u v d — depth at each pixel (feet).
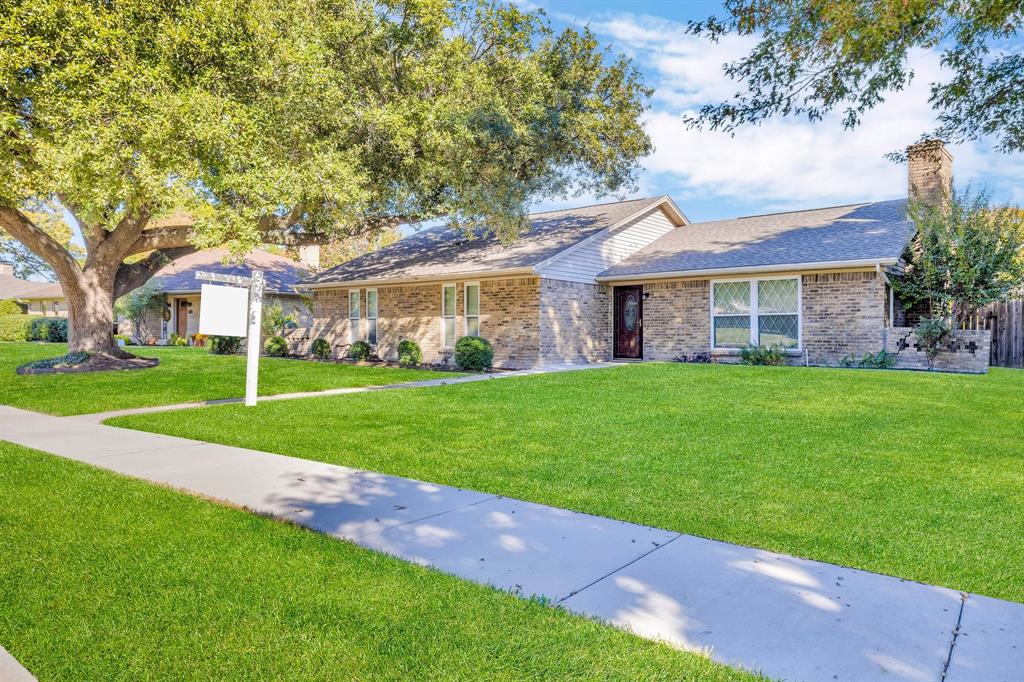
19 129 38.14
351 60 51.42
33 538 13.74
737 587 11.31
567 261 61.82
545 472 19.69
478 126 51.67
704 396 34.78
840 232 58.70
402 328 70.44
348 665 8.76
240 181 39.17
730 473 19.17
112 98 35.55
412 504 16.48
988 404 31.04
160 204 39.52
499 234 59.11
